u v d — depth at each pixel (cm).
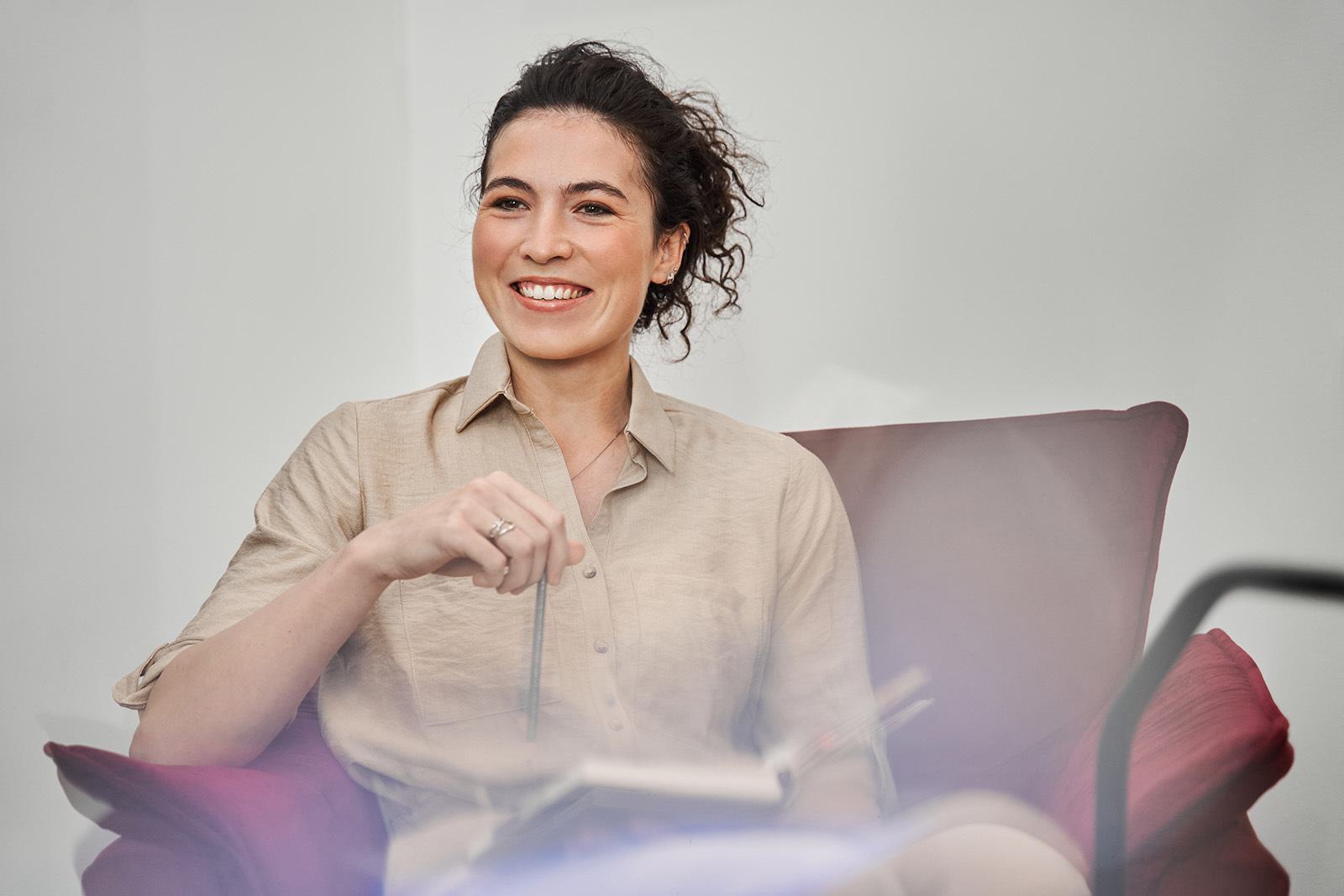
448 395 134
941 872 102
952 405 209
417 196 235
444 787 118
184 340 229
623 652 123
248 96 234
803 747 129
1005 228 207
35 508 217
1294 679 198
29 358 217
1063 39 204
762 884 105
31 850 206
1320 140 194
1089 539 146
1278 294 197
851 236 212
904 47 211
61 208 220
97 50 224
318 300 237
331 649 108
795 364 213
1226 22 198
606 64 133
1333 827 196
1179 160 200
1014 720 141
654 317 154
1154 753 105
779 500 135
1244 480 198
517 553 103
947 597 146
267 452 234
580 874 108
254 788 99
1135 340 203
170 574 226
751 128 216
